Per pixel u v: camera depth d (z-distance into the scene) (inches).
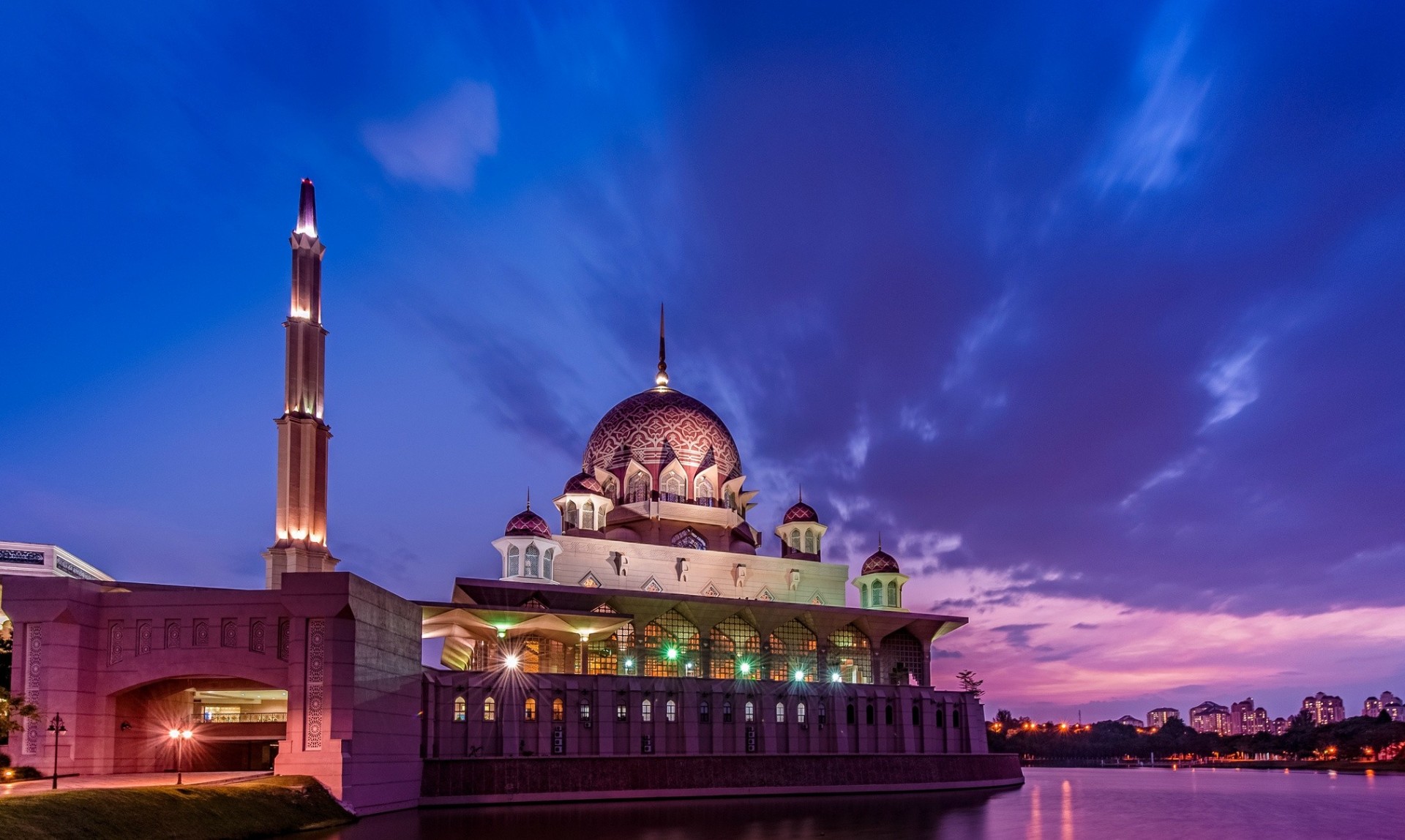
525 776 3693.4
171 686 3427.7
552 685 3912.4
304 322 4370.1
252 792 2596.0
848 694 4547.2
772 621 4650.6
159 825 2206.0
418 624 3597.4
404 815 3110.2
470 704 3742.6
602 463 5162.4
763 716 4301.2
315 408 4350.4
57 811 2025.1
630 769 3924.7
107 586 3385.8
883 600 5054.1
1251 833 3063.5
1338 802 4424.2
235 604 3102.9
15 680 2979.8
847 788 4357.8
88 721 3043.8
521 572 4338.1
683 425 5152.6
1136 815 3590.1
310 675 2940.5
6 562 4800.7
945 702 4849.9
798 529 5201.8
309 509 4212.6
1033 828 3046.3
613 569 4618.6
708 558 4813.0
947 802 3966.5
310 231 4505.4
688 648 4552.2
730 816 3267.7
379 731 3154.5
